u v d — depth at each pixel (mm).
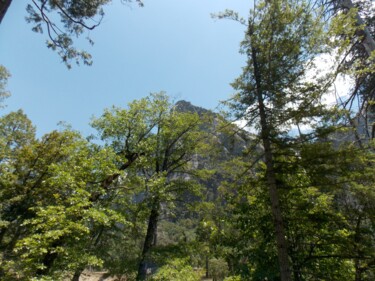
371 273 6438
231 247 7762
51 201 13367
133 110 14930
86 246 10438
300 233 7191
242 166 7496
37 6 8125
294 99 6164
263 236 7613
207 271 22594
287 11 6809
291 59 6574
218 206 8945
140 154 14766
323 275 6562
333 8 8258
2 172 14422
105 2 9656
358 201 6188
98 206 10297
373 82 7648
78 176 10469
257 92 6844
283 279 5559
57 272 8523
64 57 9812
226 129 7121
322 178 5867
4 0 5809
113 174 11938
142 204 12758
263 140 6641
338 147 6180
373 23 8180
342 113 6008
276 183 6688
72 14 9492
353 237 6395
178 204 14273
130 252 13039
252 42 7172
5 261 8883
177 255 11711
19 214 13219
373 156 5844
